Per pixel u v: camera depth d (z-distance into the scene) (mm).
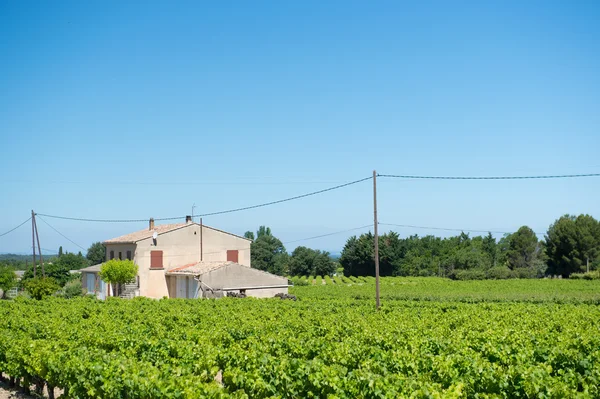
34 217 50562
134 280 45125
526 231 98312
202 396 10320
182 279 44562
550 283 65312
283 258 105312
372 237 95188
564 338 16078
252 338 16969
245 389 11992
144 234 48938
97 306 31734
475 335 17203
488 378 10883
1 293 59969
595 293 44719
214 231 49125
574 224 83812
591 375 11039
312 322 22344
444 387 11383
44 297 41594
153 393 10617
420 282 70875
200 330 19094
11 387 16547
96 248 112000
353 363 13391
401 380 10320
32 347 15016
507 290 56125
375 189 29438
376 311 27984
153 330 20172
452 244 111625
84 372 12242
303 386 11492
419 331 18500
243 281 41344
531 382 10180
